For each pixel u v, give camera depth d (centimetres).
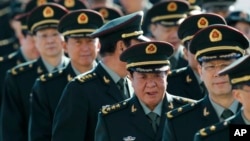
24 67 1859
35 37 1859
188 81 1708
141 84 1507
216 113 1481
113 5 2475
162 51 1503
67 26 1697
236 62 1389
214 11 2181
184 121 1484
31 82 1845
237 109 1479
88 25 1692
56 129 1603
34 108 1712
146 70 1500
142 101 1523
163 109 1527
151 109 1523
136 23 1586
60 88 1706
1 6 2680
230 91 1465
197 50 1479
